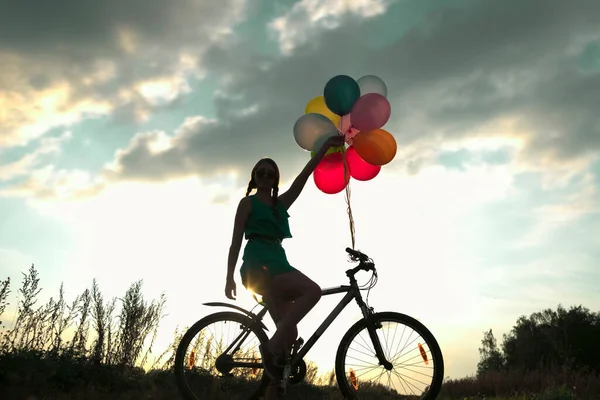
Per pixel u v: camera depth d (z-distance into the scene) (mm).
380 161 5203
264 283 4250
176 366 4414
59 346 6660
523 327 36594
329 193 5520
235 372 4551
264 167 4477
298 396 6035
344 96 5387
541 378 10406
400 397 4270
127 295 7367
